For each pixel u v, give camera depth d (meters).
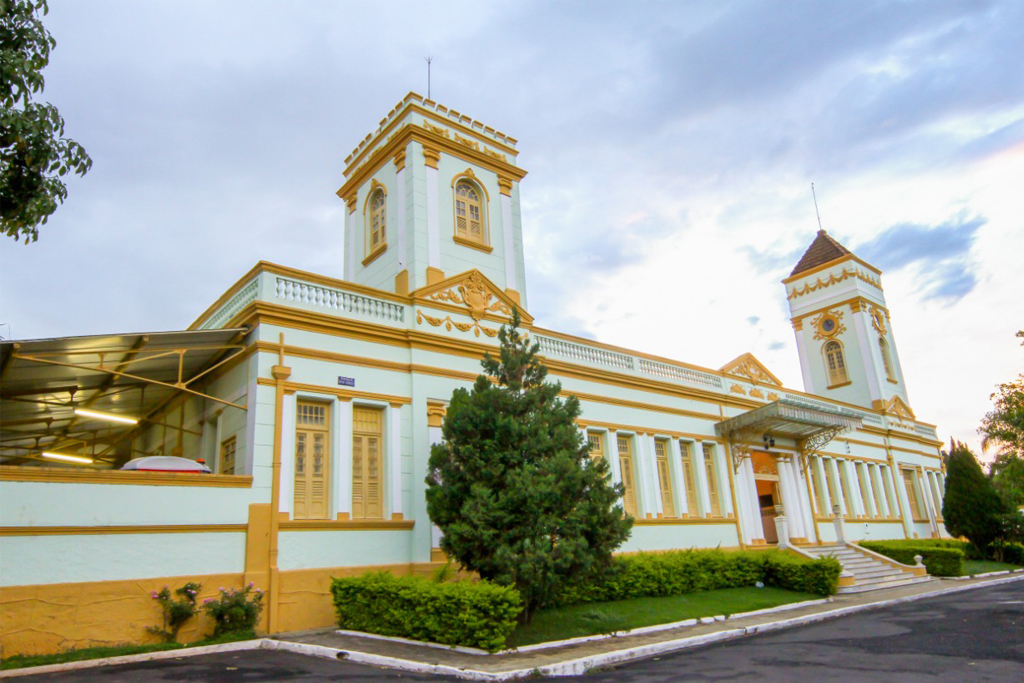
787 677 9.51
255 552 13.70
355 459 16.02
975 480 31.83
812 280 40.12
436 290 18.62
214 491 13.54
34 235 10.06
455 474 13.73
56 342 12.60
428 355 17.69
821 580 19.69
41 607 11.31
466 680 9.85
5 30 9.58
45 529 11.59
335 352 16.03
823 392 38.59
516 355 14.87
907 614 15.99
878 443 35.03
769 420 24.31
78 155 10.13
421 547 16.12
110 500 12.34
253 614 13.16
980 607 16.34
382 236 21.38
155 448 20.98
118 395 17.41
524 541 12.68
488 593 11.70
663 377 24.50
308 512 14.94
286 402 15.00
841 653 11.26
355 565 15.02
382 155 21.56
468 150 21.70
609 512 14.16
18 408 16.62
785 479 27.27
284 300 15.67
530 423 13.88
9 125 9.09
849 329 38.09
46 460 22.27
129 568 12.29
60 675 9.92
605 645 12.48
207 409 17.14
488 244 21.28
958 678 8.98
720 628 14.55
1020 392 31.92
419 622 12.24
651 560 18.70
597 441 21.58
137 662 11.02
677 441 23.78
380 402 16.53
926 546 26.66
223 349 15.38
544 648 12.09
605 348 22.81
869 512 32.53
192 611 12.54
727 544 23.84
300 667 10.54
